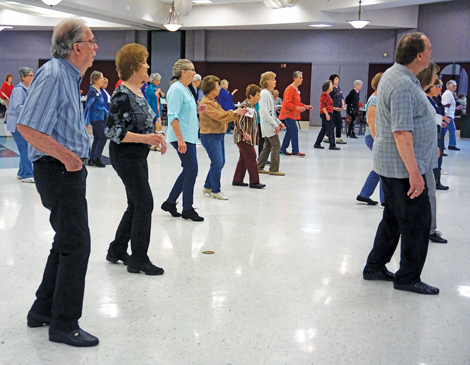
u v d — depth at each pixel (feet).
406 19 52.47
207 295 9.91
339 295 10.02
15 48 68.08
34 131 7.01
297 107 31.89
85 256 7.85
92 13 48.60
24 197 18.61
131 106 10.32
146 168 10.98
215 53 62.39
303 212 17.12
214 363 7.38
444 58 50.42
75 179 7.65
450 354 7.75
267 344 7.98
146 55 10.62
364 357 7.62
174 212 16.10
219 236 14.01
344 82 58.80
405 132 9.19
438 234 13.87
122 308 9.21
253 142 20.92
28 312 8.72
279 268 11.56
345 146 38.88
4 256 11.98
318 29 58.75
